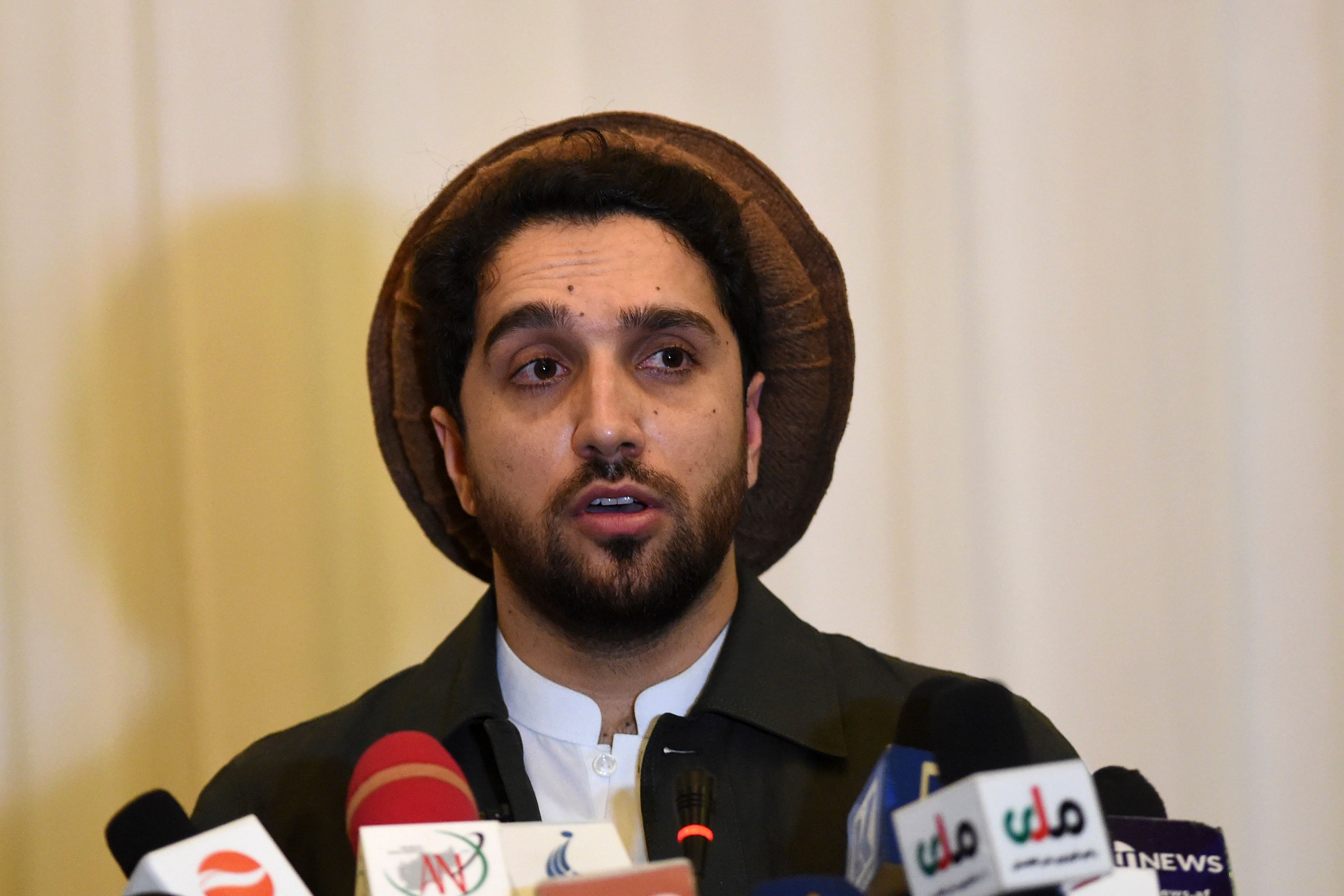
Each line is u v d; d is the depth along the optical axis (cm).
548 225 498
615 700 494
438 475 593
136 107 771
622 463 455
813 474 583
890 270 770
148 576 762
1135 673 757
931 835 290
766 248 554
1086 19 778
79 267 764
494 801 471
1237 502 760
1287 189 771
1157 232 771
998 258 771
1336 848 746
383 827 315
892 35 776
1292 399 764
